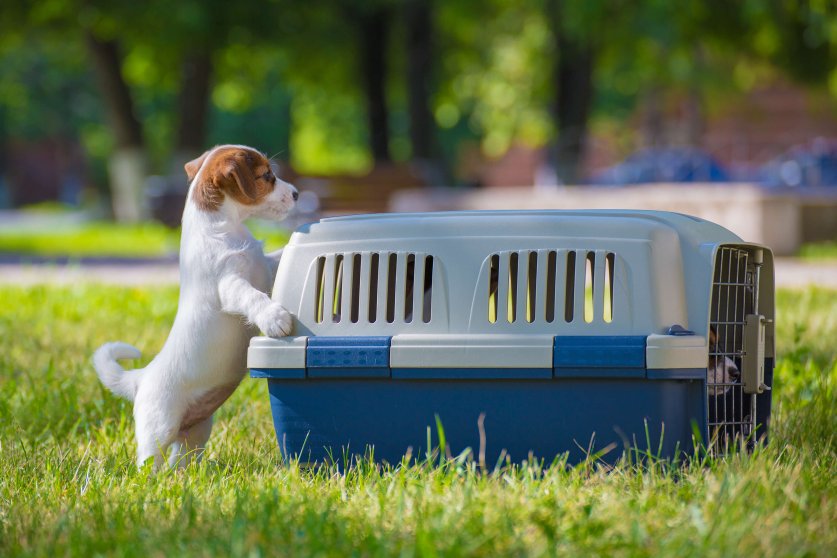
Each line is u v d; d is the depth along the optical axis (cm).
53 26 3975
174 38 3556
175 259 2738
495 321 645
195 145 4034
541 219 652
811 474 621
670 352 614
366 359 654
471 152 8000
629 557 484
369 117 4228
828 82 3669
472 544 496
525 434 644
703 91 5325
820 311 1396
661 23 3372
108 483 665
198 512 576
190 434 758
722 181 3934
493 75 5419
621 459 623
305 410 675
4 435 827
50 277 2066
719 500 540
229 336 712
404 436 662
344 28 4112
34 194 10412
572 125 3781
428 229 662
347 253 671
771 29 3422
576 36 3509
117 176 4250
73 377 1002
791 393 899
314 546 498
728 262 709
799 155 4138
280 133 7612
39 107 8094
